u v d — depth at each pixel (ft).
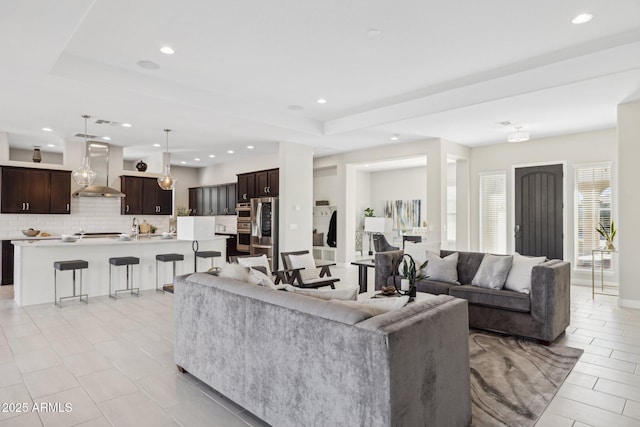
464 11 9.52
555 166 22.47
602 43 11.33
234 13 9.55
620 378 9.18
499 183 24.58
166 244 20.49
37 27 9.04
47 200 22.94
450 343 6.25
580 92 14.37
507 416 7.38
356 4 9.17
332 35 10.75
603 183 20.75
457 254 15.44
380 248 26.68
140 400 7.93
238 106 16.81
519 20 9.97
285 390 6.41
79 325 13.16
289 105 17.66
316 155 29.30
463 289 13.30
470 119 18.31
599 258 20.92
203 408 7.64
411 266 12.13
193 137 21.90
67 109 15.94
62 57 12.01
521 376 9.23
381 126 19.45
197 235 14.55
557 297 11.77
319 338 5.86
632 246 16.08
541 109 16.62
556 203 22.39
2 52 10.39
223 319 7.75
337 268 27.63
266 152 27.35
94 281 18.06
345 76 13.91
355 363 5.37
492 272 13.28
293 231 23.30
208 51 11.80
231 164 32.04
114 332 12.42
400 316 5.65
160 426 6.97
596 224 20.98
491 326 12.63
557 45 11.45
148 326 13.08
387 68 13.17
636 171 15.81
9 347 10.96
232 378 7.52
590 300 17.63
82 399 7.96
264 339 6.79
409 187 32.37
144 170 27.35
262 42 11.18
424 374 5.63
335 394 5.64
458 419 6.48
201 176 35.58
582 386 8.75
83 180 17.94
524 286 12.42
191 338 8.75
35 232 22.43
